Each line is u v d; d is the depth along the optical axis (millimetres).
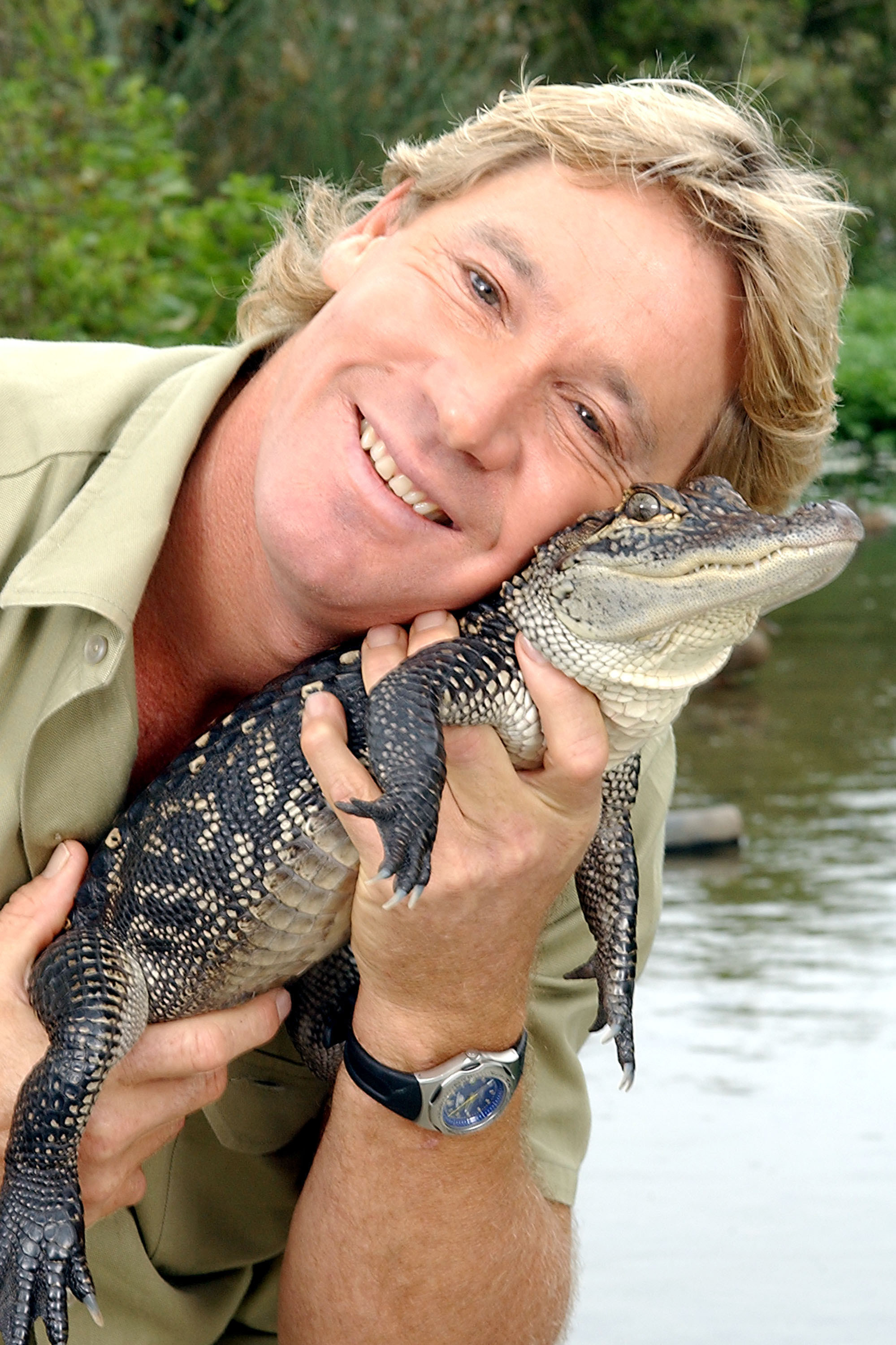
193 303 2602
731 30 7641
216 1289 1228
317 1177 1166
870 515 5645
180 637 1191
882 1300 1354
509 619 1125
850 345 7742
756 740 2902
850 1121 1558
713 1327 1324
